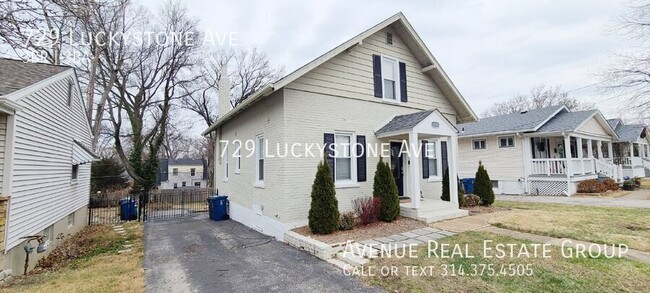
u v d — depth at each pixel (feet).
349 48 30.32
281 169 26.17
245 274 17.62
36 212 21.98
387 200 27.55
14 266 18.65
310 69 26.32
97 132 64.64
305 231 24.85
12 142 18.15
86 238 30.55
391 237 22.67
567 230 23.00
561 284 13.79
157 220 41.19
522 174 55.11
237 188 38.04
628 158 73.82
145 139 73.31
